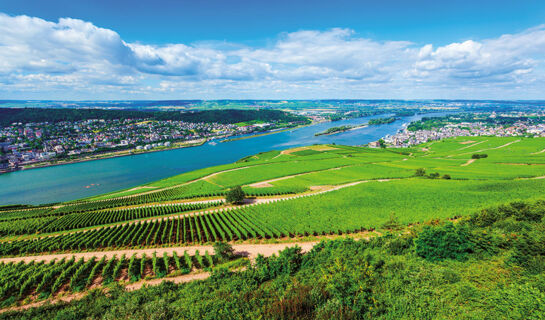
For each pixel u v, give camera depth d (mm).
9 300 40906
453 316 22328
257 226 67938
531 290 24109
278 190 111312
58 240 64812
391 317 23000
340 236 60750
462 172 127438
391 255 39781
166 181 157000
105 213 88875
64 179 187125
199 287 37875
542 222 44594
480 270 30578
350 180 126375
